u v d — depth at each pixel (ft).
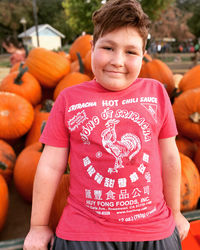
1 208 5.88
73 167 3.83
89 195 3.64
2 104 8.57
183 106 7.72
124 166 3.60
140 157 3.67
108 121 3.72
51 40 93.09
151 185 3.72
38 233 3.82
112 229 3.51
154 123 3.84
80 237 3.49
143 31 3.54
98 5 60.34
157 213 3.73
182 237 4.12
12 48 35.81
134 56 3.58
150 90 4.04
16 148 9.64
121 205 3.58
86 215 3.63
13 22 122.52
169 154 4.09
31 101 10.24
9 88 9.87
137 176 3.63
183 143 7.93
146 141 3.74
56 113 3.94
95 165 3.63
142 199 3.65
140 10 3.50
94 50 3.71
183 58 66.95
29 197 6.91
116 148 3.63
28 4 125.80
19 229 6.32
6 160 7.73
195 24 89.04
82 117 3.76
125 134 3.69
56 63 10.63
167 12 59.98
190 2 88.43
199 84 9.18
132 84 4.02
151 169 3.74
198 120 7.48
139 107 3.83
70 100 3.92
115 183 3.59
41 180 3.82
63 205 5.09
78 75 10.19
